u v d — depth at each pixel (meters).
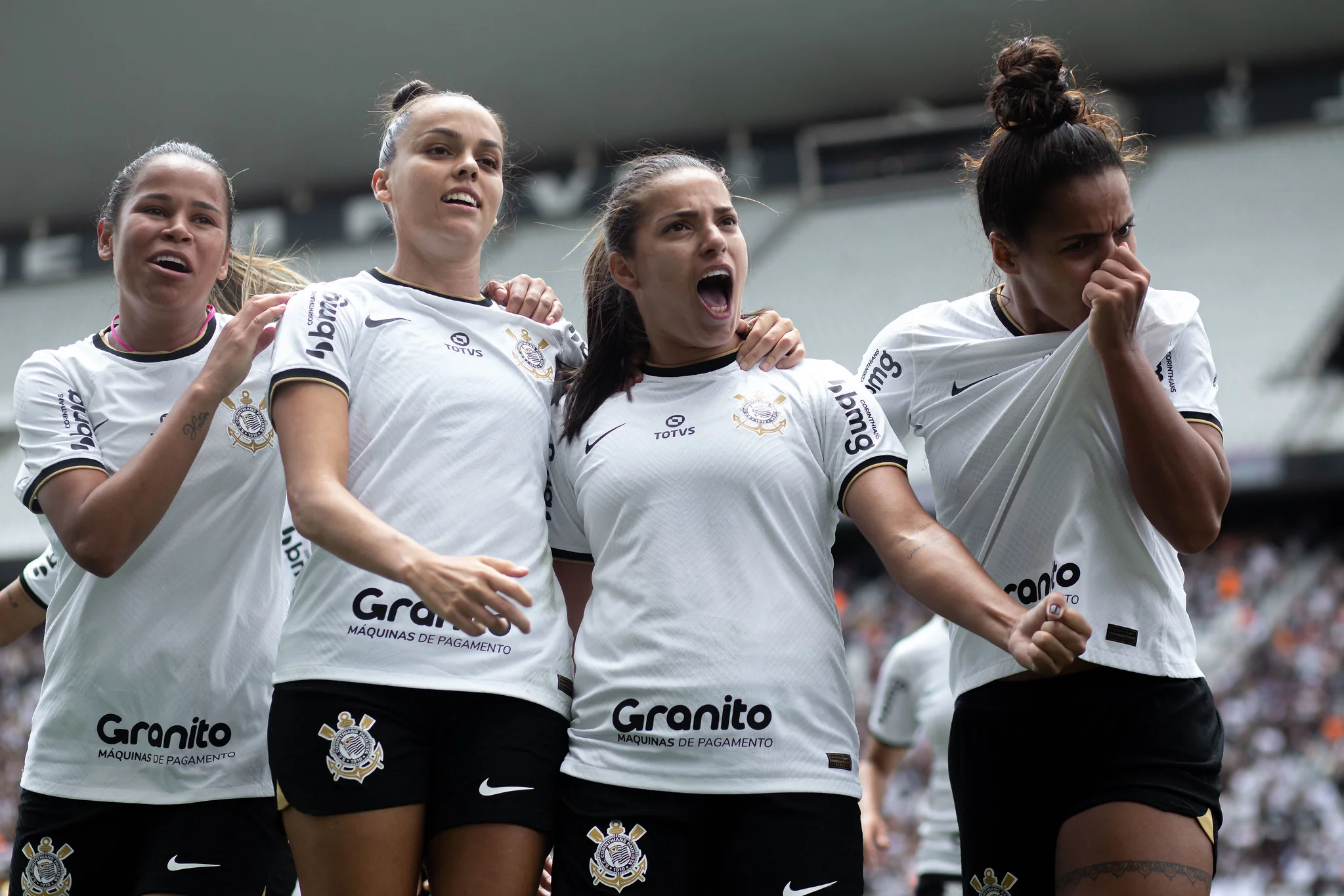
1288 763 14.61
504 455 3.12
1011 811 3.02
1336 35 23.19
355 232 27.22
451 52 25.14
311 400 2.96
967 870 3.12
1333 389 19.09
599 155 26.80
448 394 3.12
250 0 24.11
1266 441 18.55
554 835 2.98
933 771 5.81
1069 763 2.94
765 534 3.02
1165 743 2.85
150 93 25.42
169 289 3.44
